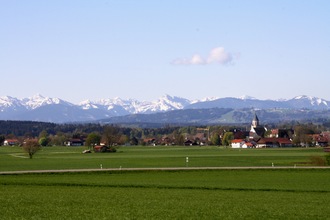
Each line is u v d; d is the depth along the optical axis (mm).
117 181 94438
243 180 97625
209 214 57500
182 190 81250
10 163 162625
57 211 58531
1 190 79312
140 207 62312
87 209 60312
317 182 94125
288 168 119188
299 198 72062
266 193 78000
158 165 146875
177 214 57312
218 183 91812
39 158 197875
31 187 84062
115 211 58938
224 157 194250
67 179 98125
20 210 59000
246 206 63812
